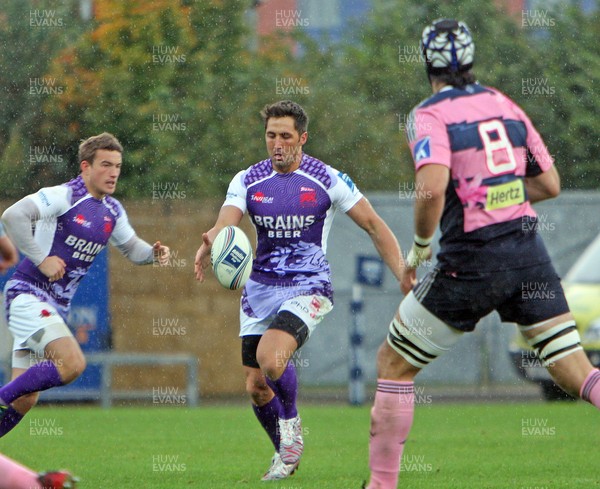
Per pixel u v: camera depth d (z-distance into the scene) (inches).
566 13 2198.6
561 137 2143.2
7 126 1963.6
